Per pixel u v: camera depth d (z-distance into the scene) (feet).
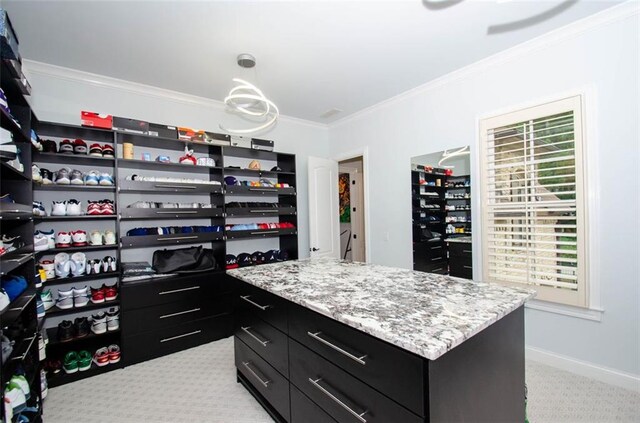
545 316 7.62
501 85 8.28
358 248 17.60
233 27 6.73
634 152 6.23
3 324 4.24
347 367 3.89
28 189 6.16
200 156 11.12
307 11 6.25
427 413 2.93
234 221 12.14
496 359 3.92
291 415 5.12
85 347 8.45
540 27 6.96
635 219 6.25
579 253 6.95
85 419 5.93
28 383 5.18
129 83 9.49
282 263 7.75
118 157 8.87
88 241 8.60
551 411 5.79
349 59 8.29
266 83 9.76
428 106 10.16
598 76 6.63
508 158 8.14
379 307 4.08
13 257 5.06
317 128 14.40
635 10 6.11
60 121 8.59
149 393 6.81
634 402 6.03
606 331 6.68
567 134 7.09
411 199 10.89
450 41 7.50
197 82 9.56
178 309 9.09
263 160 13.00
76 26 6.54
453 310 3.91
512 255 8.06
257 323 6.04
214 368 7.97
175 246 10.50
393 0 5.97
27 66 8.05
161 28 6.70
